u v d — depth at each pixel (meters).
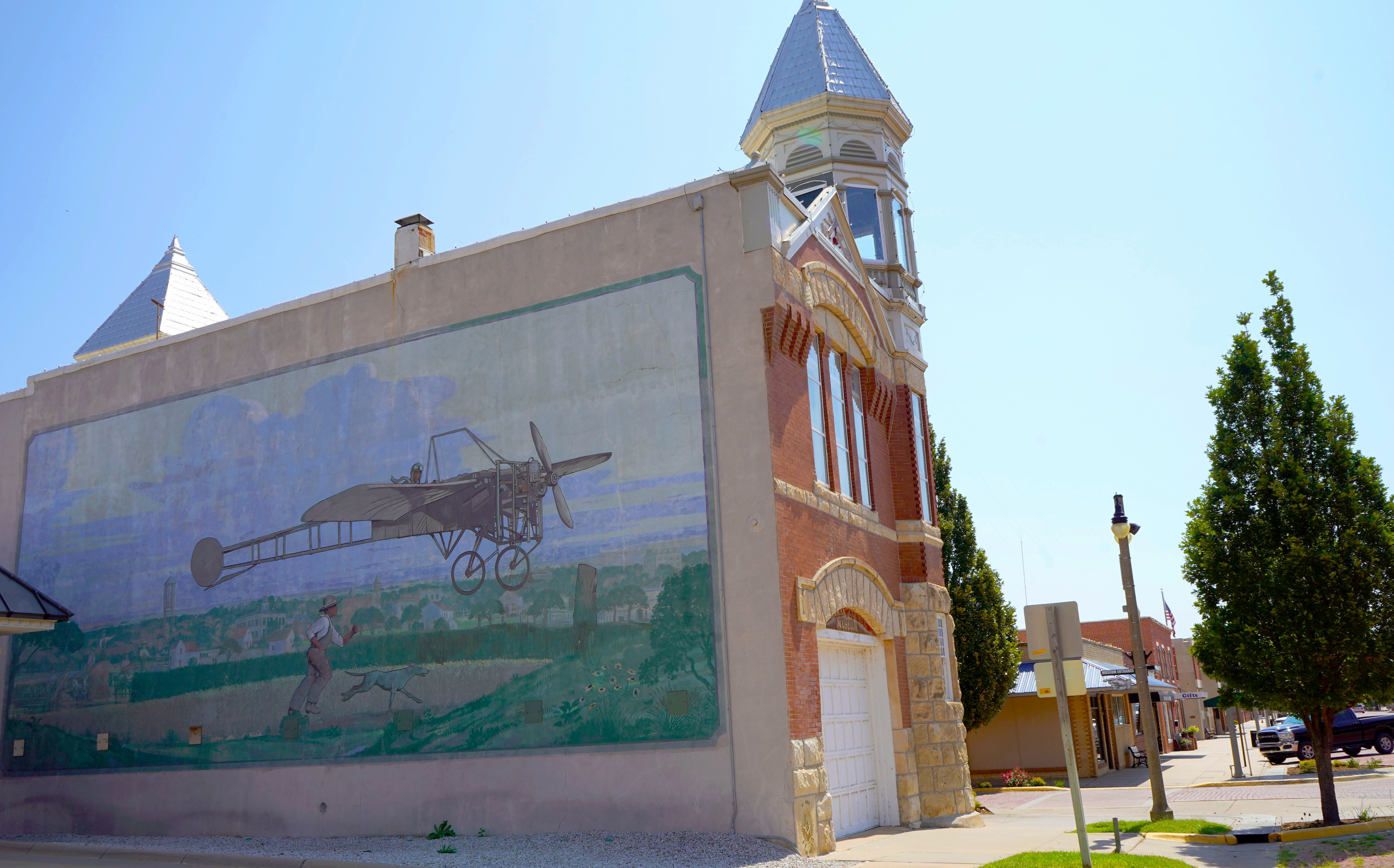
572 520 15.55
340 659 17.02
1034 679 36.53
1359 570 16.03
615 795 14.34
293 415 18.58
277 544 18.16
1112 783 33.53
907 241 22.84
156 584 19.27
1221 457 17.58
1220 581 17.09
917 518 20.05
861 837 15.84
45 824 19.20
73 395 21.36
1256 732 43.62
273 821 16.91
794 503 14.78
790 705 13.57
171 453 19.78
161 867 14.30
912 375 21.30
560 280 16.53
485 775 15.33
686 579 14.55
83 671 19.62
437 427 17.09
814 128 22.11
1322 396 17.27
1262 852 14.09
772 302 14.81
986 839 15.34
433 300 17.64
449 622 16.19
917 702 18.77
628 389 15.59
